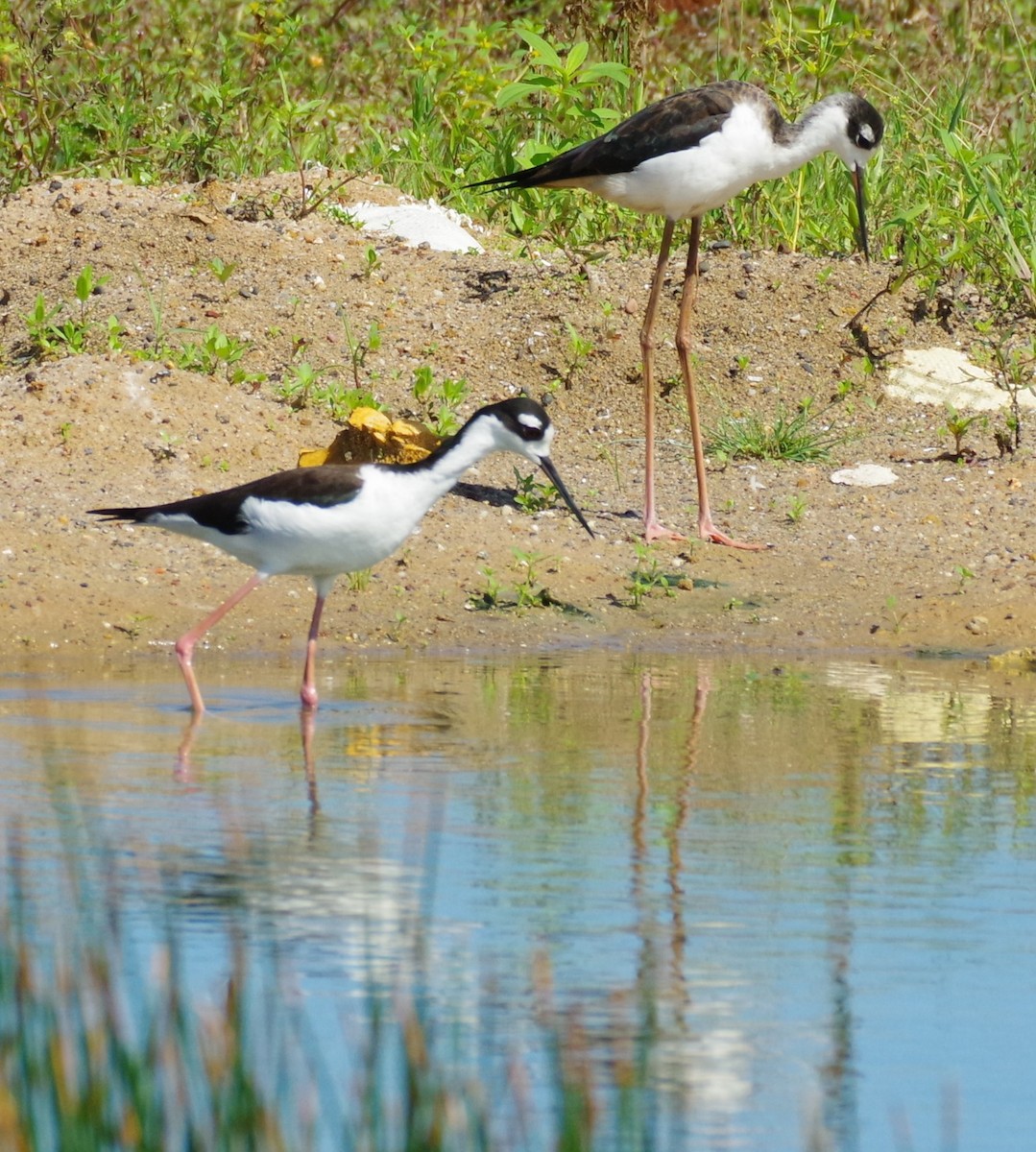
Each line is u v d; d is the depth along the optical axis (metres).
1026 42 22.48
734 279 16.83
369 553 10.50
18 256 16.80
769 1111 5.61
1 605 11.91
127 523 13.03
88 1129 4.77
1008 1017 6.28
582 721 10.14
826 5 19.92
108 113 19.28
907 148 19.59
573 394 15.98
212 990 6.19
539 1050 5.92
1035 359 15.61
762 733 9.95
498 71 21.42
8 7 19.11
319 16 23.08
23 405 14.23
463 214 18.66
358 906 7.07
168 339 15.67
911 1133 5.50
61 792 8.47
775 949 6.79
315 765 9.09
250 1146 4.79
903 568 13.39
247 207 17.77
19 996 5.16
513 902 7.18
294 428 14.53
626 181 13.71
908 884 7.53
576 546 13.54
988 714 10.51
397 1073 5.69
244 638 11.98
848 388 15.79
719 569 13.34
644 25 21.53
